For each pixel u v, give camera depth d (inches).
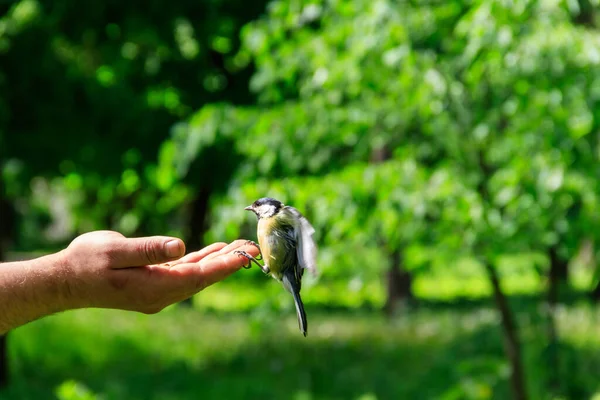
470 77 283.0
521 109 288.4
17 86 537.3
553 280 361.7
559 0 258.7
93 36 565.6
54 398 472.7
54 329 607.2
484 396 343.6
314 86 303.0
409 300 799.1
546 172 270.7
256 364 582.6
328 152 313.6
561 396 355.6
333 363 577.6
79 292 113.9
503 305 328.2
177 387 509.4
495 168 312.3
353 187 278.4
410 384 481.7
